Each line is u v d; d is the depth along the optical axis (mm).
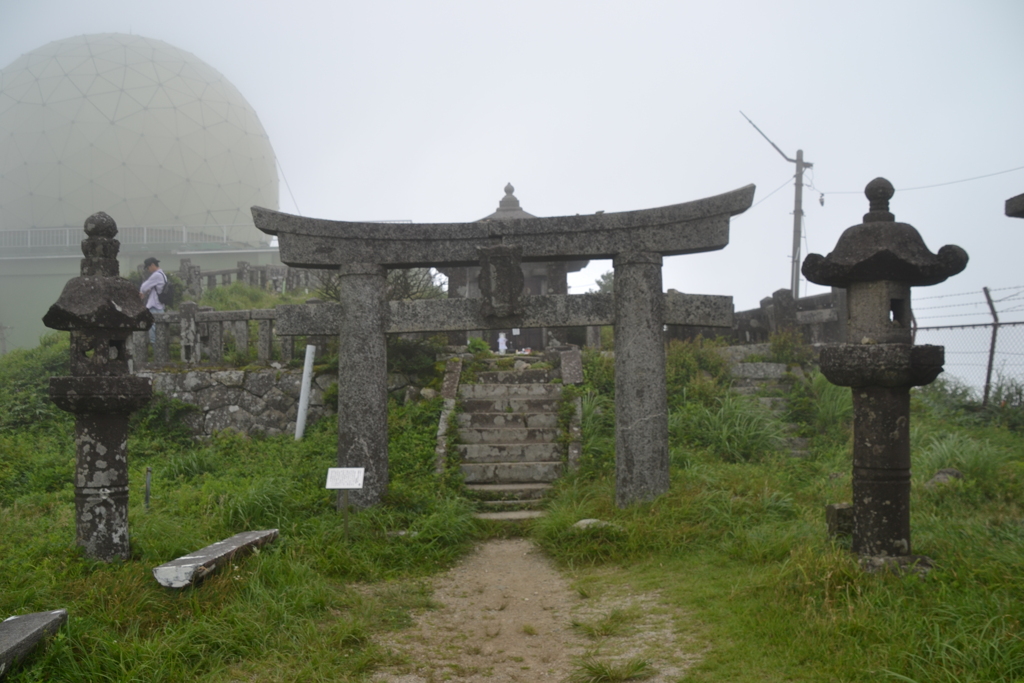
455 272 15641
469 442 9789
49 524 6500
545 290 17781
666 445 7746
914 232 5121
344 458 7914
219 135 28922
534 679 4148
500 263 7812
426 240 8102
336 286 12359
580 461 9102
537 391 10891
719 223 7699
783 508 7105
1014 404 11055
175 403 10734
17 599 4551
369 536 6922
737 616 4707
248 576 5402
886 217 5207
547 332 14461
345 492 6828
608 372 11188
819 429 10398
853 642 3990
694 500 7230
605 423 10008
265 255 27781
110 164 26203
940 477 7477
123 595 4762
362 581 6113
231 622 4637
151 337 12078
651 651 4375
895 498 5000
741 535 6375
